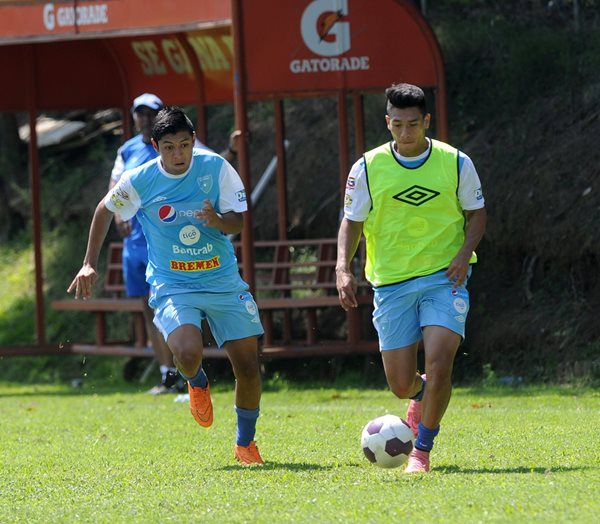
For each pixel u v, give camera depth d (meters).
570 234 44.59
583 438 27.59
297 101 61.41
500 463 23.97
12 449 29.84
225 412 37.78
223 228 23.98
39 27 48.06
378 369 48.00
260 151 59.78
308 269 53.78
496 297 47.25
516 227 46.53
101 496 21.62
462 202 23.62
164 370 43.97
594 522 17.00
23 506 20.91
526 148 48.28
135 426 34.28
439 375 22.77
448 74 54.56
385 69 46.03
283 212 51.72
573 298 45.09
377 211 23.64
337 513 18.58
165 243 24.70
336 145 56.84
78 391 51.16
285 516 18.55
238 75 43.22
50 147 70.62
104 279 61.66
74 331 60.53
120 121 71.06
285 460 25.73
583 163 46.06
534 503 18.59
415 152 23.41
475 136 51.19
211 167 24.36
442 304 23.22
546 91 50.97
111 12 46.53
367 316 49.62
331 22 45.75
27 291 64.38
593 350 42.75
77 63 55.94
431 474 22.38
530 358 44.34
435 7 60.56
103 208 24.91
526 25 56.34
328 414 35.72
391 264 23.77
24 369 59.16
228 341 25.00
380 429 23.53
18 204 68.81
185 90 54.00
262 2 45.31
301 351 45.34
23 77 55.56
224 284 24.77
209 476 23.42
